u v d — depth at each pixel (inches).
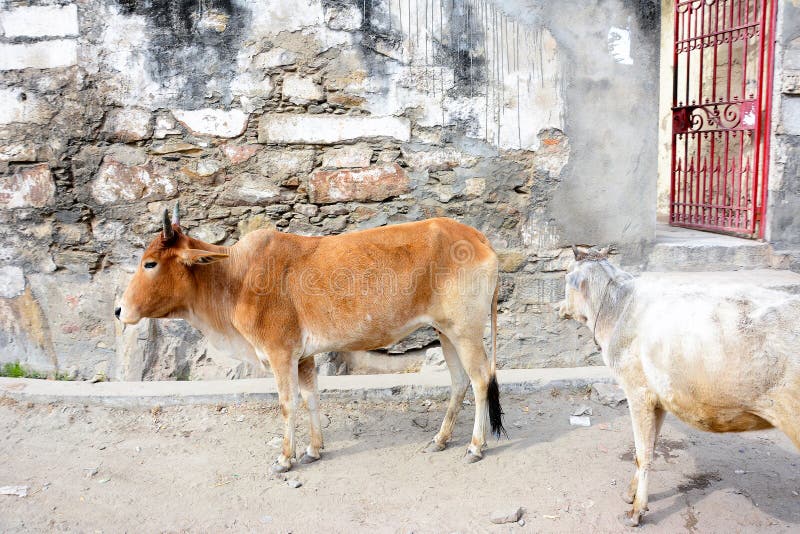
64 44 199.0
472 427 178.2
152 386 195.8
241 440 171.6
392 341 162.9
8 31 199.3
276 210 207.6
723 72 272.1
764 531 127.3
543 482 147.5
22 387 194.2
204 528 132.6
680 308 118.7
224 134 203.0
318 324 155.1
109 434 174.6
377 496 143.9
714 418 114.5
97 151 203.9
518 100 205.0
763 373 105.4
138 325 206.1
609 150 209.0
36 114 201.9
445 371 206.7
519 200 209.2
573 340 213.2
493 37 202.2
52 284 210.5
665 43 328.5
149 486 148.3
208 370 207.0
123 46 199.2
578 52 203.9
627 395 129.4
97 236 208.2
